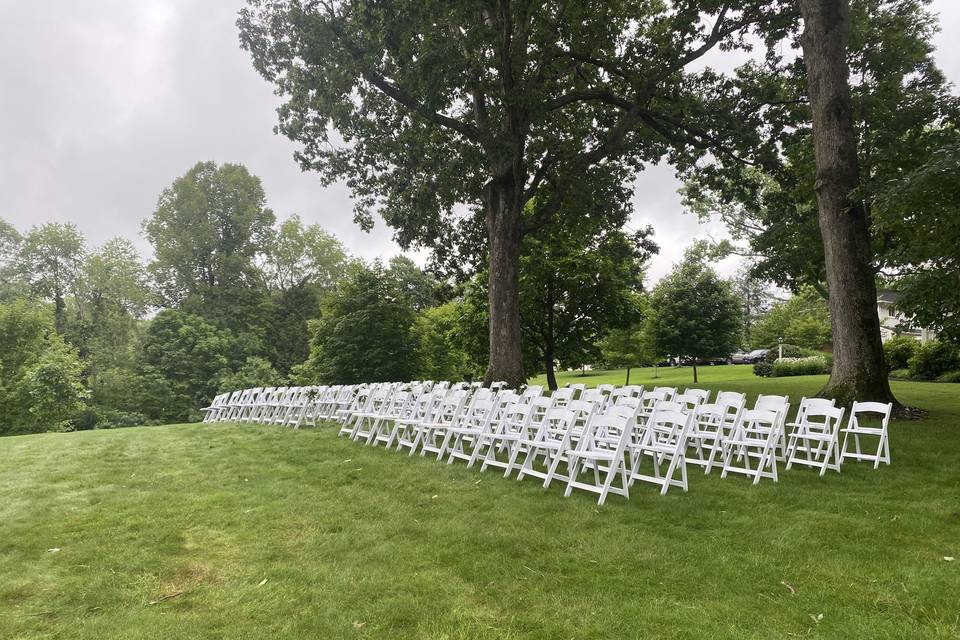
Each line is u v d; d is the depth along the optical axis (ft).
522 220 49.60
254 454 28.35
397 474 22.88
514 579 12.44
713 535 14.70
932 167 22.76
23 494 20.77
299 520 17.11
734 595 11.27
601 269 66.08
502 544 14.57
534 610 10.94
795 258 48.24
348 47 42.42
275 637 10.14
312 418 40.09
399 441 28.19
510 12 40.75
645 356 83.15
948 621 9.89
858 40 40.83
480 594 11.76
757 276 54.90
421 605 11.27
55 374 77.41
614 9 44.75
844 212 31.50
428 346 80.94
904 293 32.60
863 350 31.37
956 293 29.27
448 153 49.60
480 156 43.04
